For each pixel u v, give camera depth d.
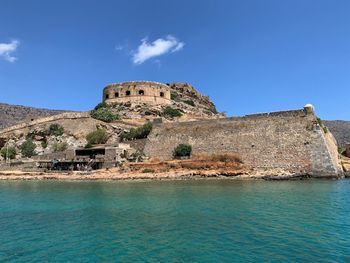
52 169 64.44
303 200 29.20
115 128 81.19
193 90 125.00
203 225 20.45
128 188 40.81
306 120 54.19
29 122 88.56
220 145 59.94
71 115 87.00
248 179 50.12
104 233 19.16
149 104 97.56
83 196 34.41
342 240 16.94
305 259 14.38
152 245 16.75
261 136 56.81
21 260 15.04
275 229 19.19
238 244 16.58
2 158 77.12
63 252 16.02
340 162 62.59
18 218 23.72
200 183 45.09
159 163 57.94
